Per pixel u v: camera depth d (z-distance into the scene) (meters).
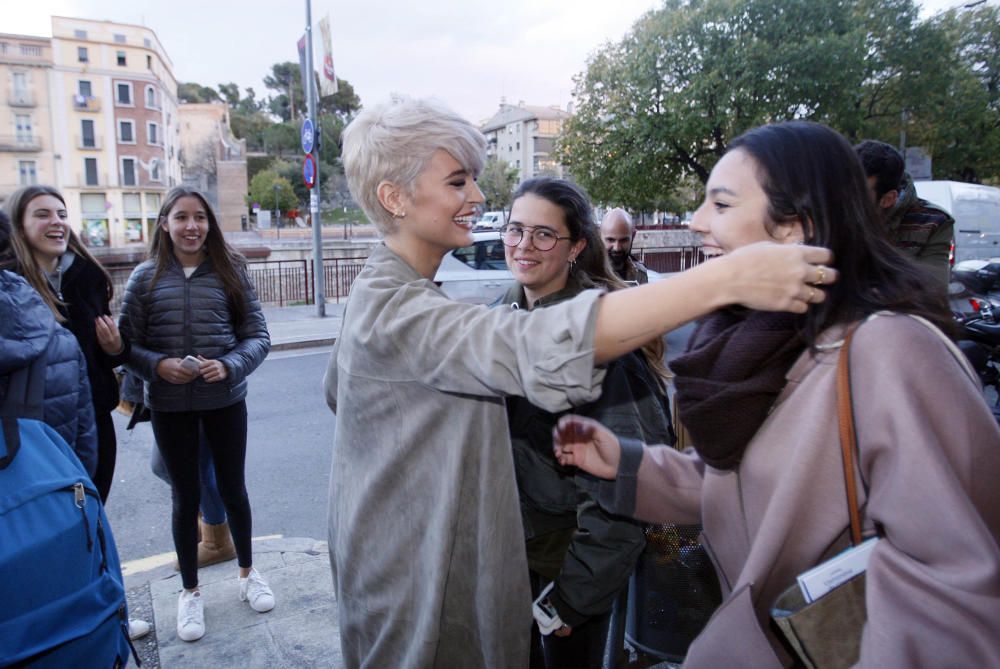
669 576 1.80
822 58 16.66
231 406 2.68
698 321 1.12
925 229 2.67
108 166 56.34
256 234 50.25
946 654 0.71
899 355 0.81
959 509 0.73
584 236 1.90
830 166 0.92
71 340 2.12
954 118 19.81
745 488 0.98
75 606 1.56
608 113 19.94
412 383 1.08
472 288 7.63
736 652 0.88
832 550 0.88
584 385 0.81
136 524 3.84
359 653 1.29
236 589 2.91
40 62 52.81
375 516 1.17
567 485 1.61
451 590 1.13
